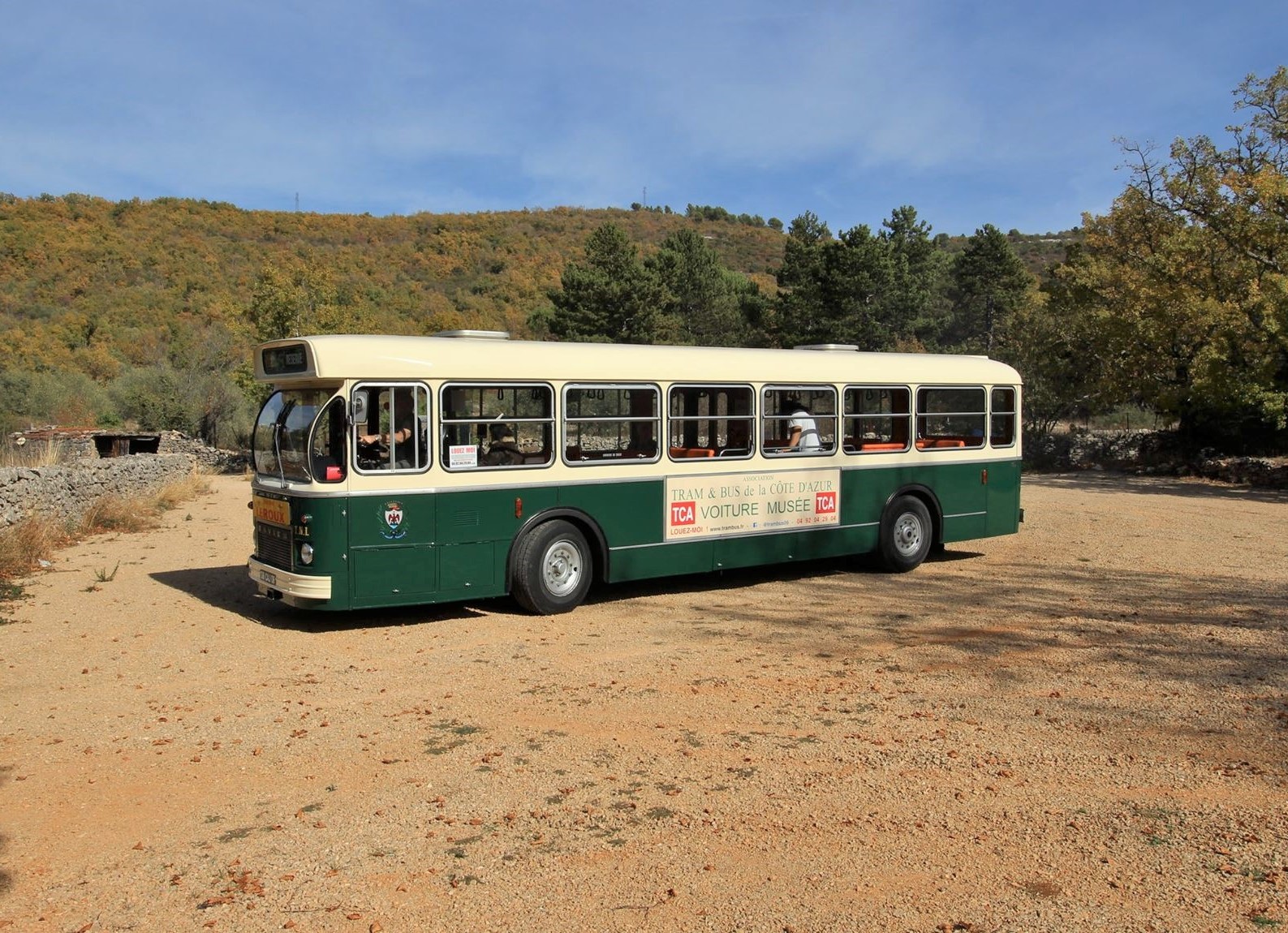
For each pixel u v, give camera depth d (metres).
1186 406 29.81
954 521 13.91
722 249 121.00
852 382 12.83
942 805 5.51
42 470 15.99
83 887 4.56
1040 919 4.27
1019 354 35.28
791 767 6.07
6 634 9.44
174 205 94.31
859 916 4.30
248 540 15.71
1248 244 28.22
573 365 10.62
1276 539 16.06
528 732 6.73
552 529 10.49
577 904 4.41
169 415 36.53
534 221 116.06
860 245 52.69
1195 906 4.37
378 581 9.54
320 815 5.36
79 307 58.25
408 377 9.66
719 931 4.18
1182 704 7.35
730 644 9.27
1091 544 15.65
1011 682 7.95
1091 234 33.59
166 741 6.51
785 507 12.23
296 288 37.69
